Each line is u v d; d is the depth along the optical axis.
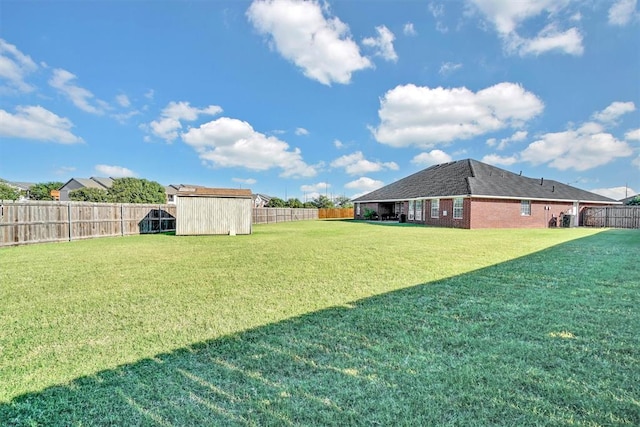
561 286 4.66
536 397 1.97
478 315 3.46
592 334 2.92
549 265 6.30
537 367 2.34
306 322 3.32
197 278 5.41
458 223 20.34
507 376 2.22
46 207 11.62
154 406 1.93
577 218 24.58
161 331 3.12
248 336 2.97
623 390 2.03
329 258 7.44
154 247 9.95
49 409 1.91
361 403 1.93
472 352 2.59
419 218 24.27
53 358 2.58
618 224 23.19
